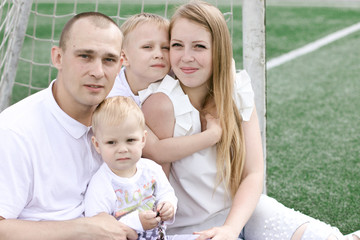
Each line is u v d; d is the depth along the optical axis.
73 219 1.72
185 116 2.04
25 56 6.25
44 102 1.77
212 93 2.13
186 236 1.94
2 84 3.20
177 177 2.07
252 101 2.18
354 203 3.21
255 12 2.43
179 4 2.16
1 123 1.67
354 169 3.72
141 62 2.10
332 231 2.01
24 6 3.01
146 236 1.86
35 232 1.65
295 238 2.03
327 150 4.07
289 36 7.83
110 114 1.79
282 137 4.34
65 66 1.71
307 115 4.86
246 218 2.03
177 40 2.01
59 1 8.38
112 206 1.84
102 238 1.71
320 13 9.16
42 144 1.72
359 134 4.40
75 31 1.68
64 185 1.77
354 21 8.66
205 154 2.07
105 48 1.69
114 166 1.81
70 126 1.77
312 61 6.71
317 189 3.40
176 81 2.07
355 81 5.91
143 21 2.11
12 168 1.65
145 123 2.05
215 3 2.89
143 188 1.89
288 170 3.69
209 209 2.09
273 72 6.30
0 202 1.63
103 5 7.21
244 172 2.18
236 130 2.12
